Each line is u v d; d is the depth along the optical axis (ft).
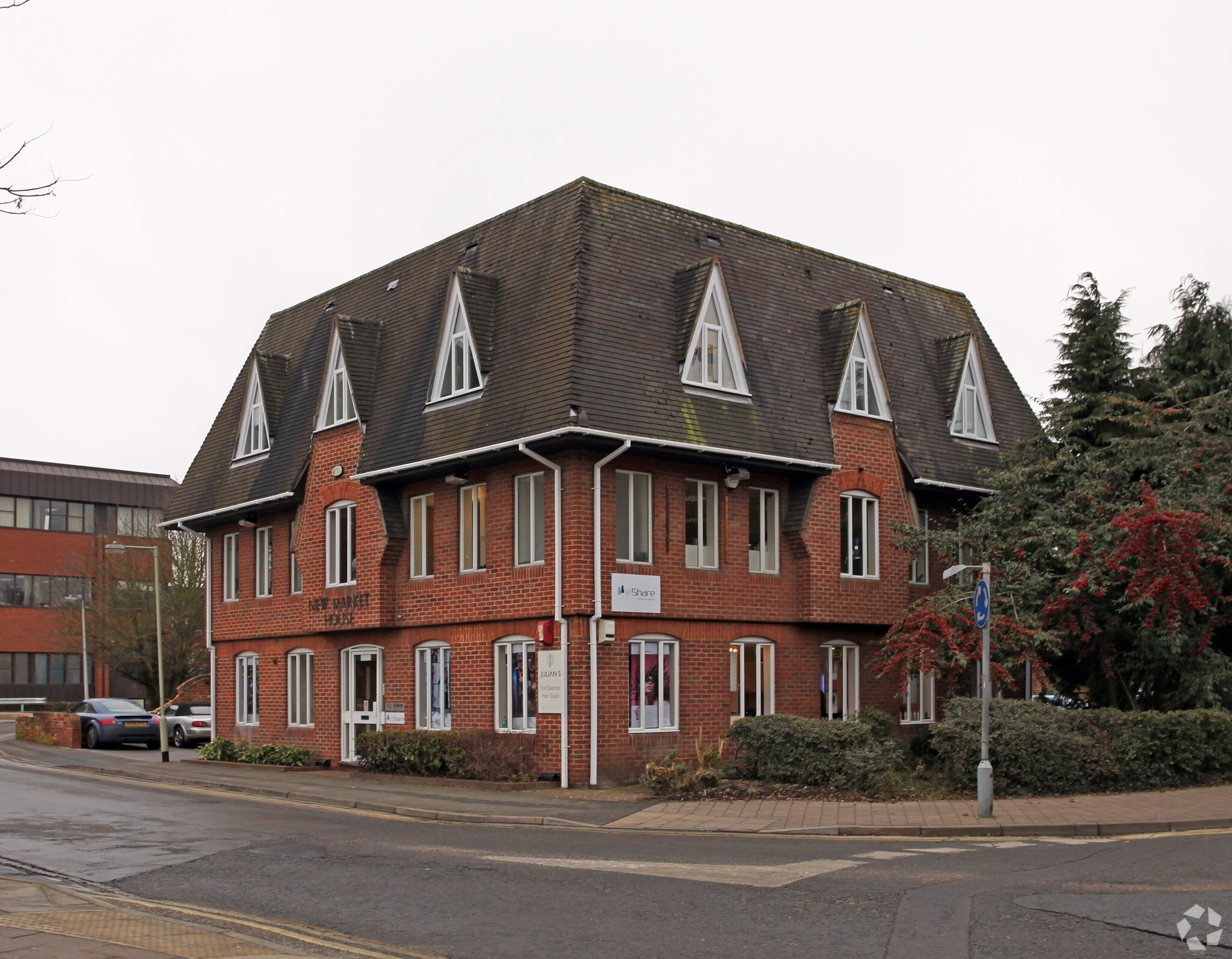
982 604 52.44
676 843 45.93
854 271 93.56
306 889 37.11
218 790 72.28
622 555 69.26
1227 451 71.82
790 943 28.53
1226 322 91.35
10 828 52.11
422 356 81.25
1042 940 28.09
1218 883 34.83
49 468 231.09
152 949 27.91
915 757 77.87
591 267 72.79
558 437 65.41
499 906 33.53
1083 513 73.92
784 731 63.10
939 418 88.79
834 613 77.92
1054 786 58.29
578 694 66.90
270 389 96.17
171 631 166.61
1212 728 61.57
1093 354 91.20
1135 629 71.72
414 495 79.41
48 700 226.58
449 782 68.54
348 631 84.12
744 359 76.02
